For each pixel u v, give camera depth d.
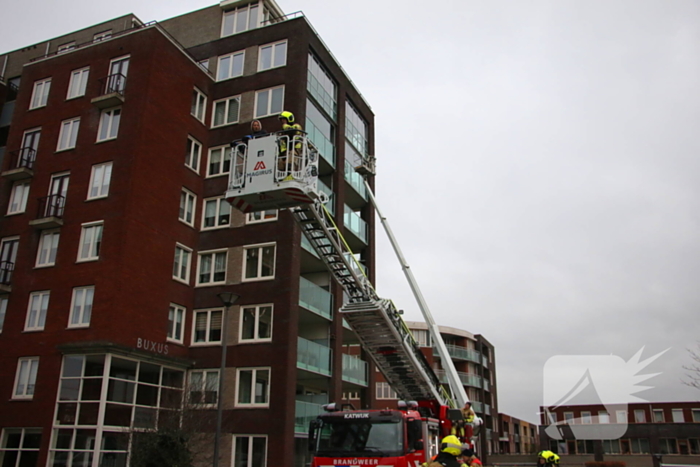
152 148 25.33
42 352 22.67
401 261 19.52
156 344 23.94
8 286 24.41
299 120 27.67
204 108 29.42
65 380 21.77
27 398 22.19
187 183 27.36
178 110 27.34
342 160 31.56
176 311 25.62
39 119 27.56
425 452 13.72
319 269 29.73
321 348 27.02
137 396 22.53
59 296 23.36
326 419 13.08
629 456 36.56
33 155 27.23
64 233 24.45
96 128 25.80
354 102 34.91
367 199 34.62
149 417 21.73
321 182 29.59
